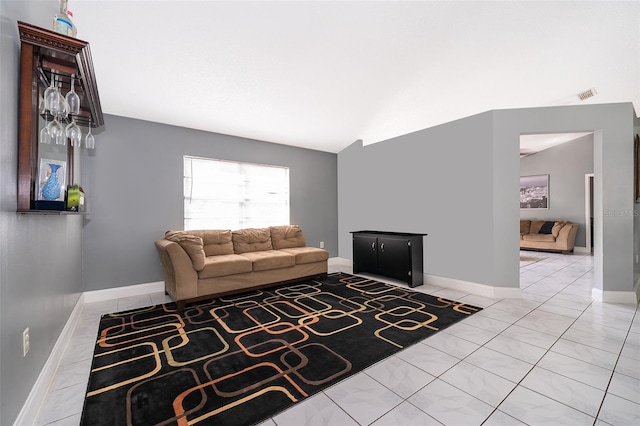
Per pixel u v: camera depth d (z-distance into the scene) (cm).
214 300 345
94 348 223
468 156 377
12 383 128
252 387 170
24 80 143
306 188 568
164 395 163
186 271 317
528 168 842
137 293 378
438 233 413
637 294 343
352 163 566
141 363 199
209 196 453
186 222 431
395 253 421
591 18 269
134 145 381
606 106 324
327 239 598
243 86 335
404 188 462
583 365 191
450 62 322
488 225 355
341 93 370
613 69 345
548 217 802
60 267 221
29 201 142
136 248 380
